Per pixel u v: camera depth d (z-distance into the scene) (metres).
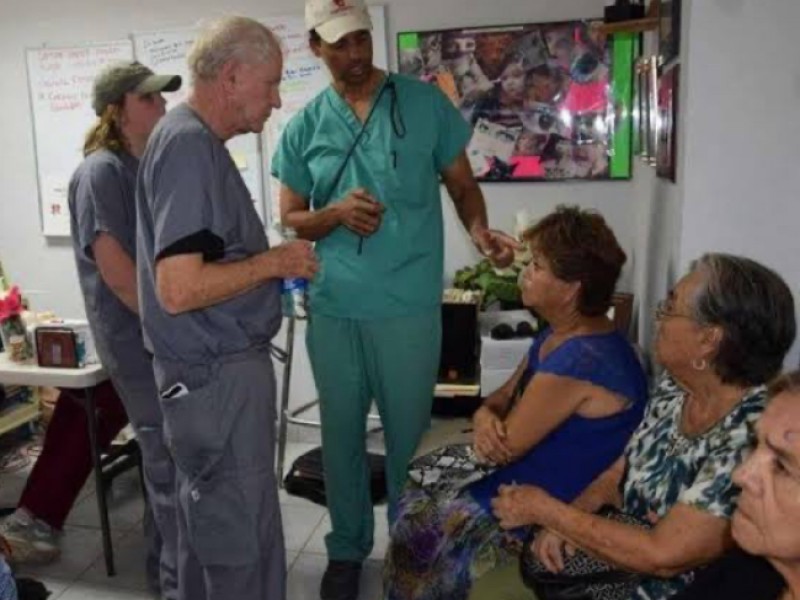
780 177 1.65
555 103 3.06
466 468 1.91
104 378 2.38
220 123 1.66
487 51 3.07
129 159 2.10
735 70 1.62
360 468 2.35
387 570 1.82
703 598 1.05
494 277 2.94
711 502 1.16
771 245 1.68
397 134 2.17
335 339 2.22
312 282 2.19
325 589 2.33
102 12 3.43
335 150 2.22
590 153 3.07
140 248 1.71
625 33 2.56
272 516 1.81
